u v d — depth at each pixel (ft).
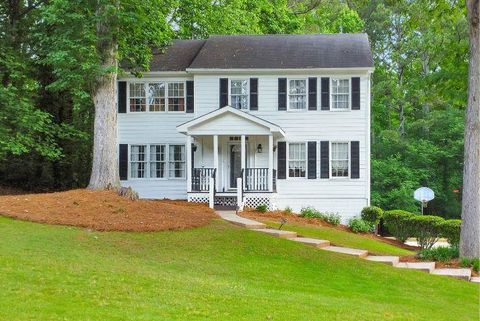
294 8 162.20
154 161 98.12
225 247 53.01
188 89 97.55
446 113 139.85
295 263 50.16
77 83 76.28
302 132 94.53
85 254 45.70
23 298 31.89
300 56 96.48
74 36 74.13
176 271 43.78
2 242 46.37
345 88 94.48
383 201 129.70
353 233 84.02
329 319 32.48
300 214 90.33
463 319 37.37
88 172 104.06
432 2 71.56
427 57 147.74
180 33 114.21
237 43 101.30
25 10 94.89
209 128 87.81
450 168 136.26
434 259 60.08
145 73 96.94
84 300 32.45
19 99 85.61
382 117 159.33
